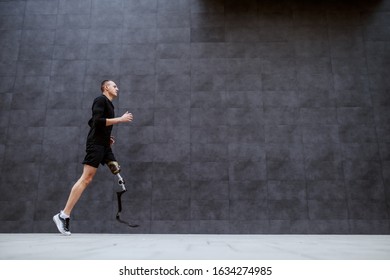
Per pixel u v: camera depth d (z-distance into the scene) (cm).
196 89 446
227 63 456
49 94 448
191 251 101
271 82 450
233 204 411
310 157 425
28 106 444
